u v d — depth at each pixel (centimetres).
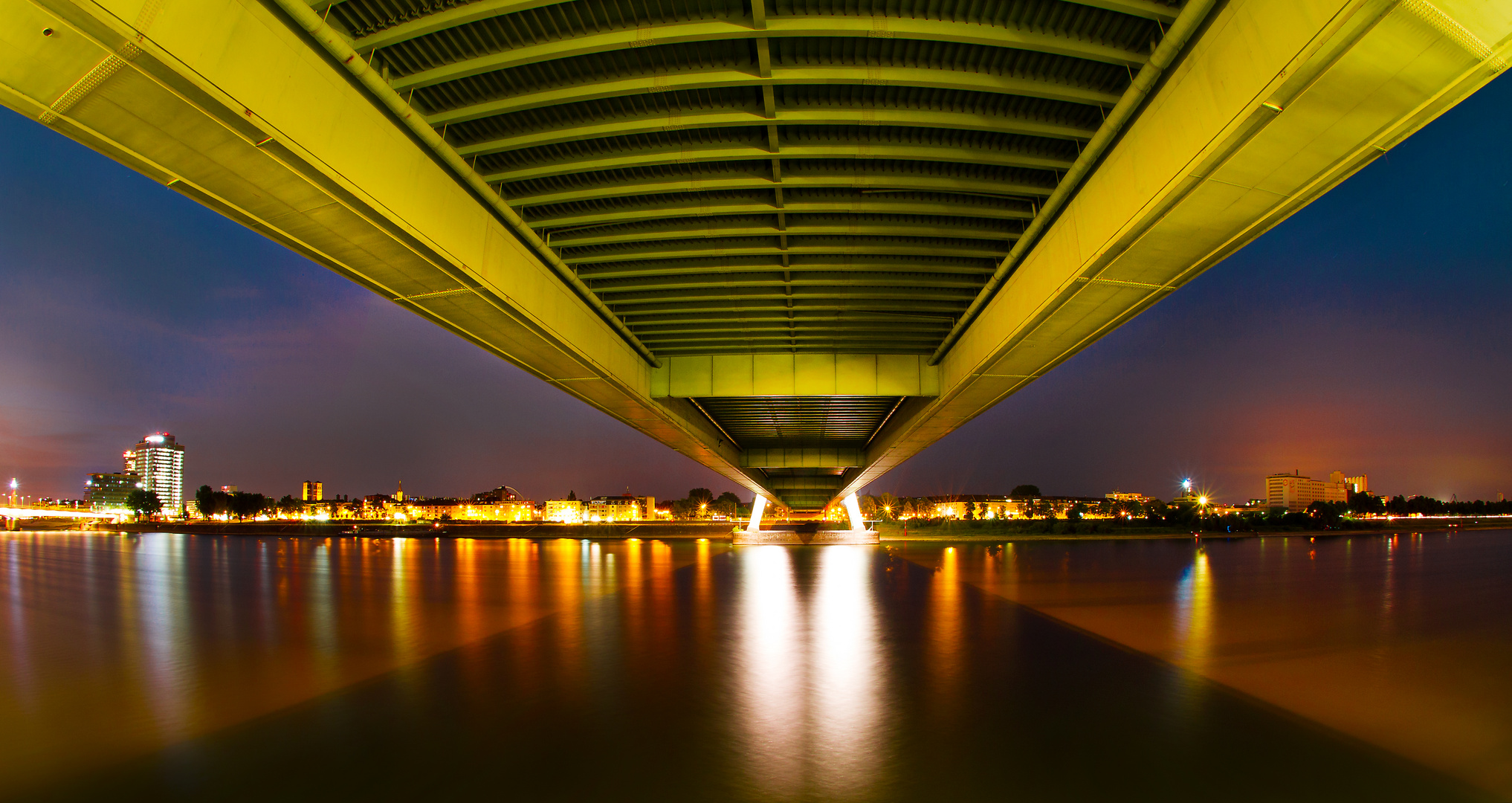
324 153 880
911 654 1905
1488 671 1700
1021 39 867
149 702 1448
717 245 1465
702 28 861
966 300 1745
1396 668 1725
